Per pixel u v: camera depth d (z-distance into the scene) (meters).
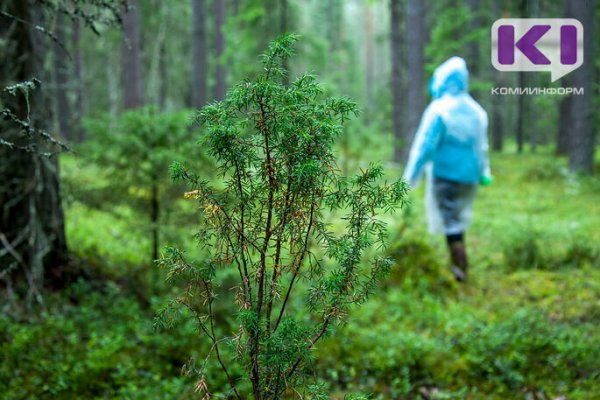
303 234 2.19
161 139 6.07
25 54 5.28
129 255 7.42
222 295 5.41
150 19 20.61
